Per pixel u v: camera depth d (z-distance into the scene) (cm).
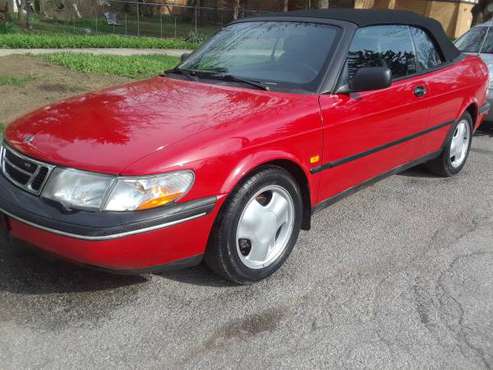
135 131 306
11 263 347
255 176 320
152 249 285
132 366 265
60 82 889
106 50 1442
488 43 788
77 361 266
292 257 383
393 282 354
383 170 448
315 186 372
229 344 285
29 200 291
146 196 277
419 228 443
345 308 322
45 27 1888
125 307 312
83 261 280
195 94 370
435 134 506
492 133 791
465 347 290
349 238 418
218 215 309
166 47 1669
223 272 325
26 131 326
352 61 398
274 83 384
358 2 2872
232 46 441
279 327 301
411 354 283
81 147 294
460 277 364
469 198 515
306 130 348
